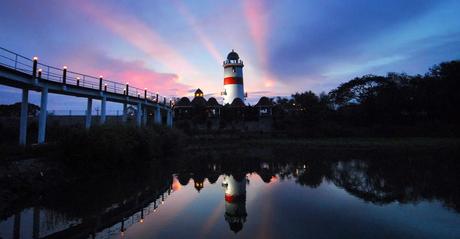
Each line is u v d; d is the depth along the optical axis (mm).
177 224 11906
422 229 11000
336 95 81875
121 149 24672
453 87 62125
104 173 23359
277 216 12867
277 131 69562
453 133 58219
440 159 30156
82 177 20641
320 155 37312
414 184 18750
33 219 12109
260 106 78625
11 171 15508
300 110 75438
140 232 10984
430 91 66125
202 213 13453
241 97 78062
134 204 14875
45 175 17328
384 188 17922
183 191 18078
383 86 72938
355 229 11094
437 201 14750
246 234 10734
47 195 15789
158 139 34531
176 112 76875
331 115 77375
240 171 25750
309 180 21203
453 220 11945
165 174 23969
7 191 14055
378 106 69750
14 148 19188
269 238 10289
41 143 22156
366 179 20953
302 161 31969
